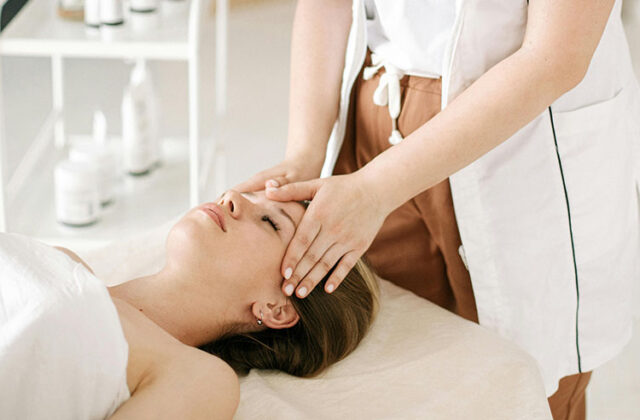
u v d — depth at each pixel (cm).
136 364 112
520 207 142
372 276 150
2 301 104
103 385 102
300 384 134
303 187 136
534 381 134
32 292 103
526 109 125
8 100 290
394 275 163
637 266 172
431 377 133
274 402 123
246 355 140
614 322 160
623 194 153
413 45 139
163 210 249
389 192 129
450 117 127
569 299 152
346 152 160
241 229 138
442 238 152
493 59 135
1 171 219
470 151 127
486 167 139
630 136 156
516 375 135
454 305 165
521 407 129
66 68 319
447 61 134
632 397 221
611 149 147
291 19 497
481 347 139
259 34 471
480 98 125
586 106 142
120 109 329
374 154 155
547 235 145
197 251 136
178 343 116
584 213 146
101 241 231
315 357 139
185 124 365
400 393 130
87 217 236
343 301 142
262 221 141
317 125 153
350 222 128
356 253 132
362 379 134
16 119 295
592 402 219
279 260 140
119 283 154
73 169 234
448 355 138
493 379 133
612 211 150
